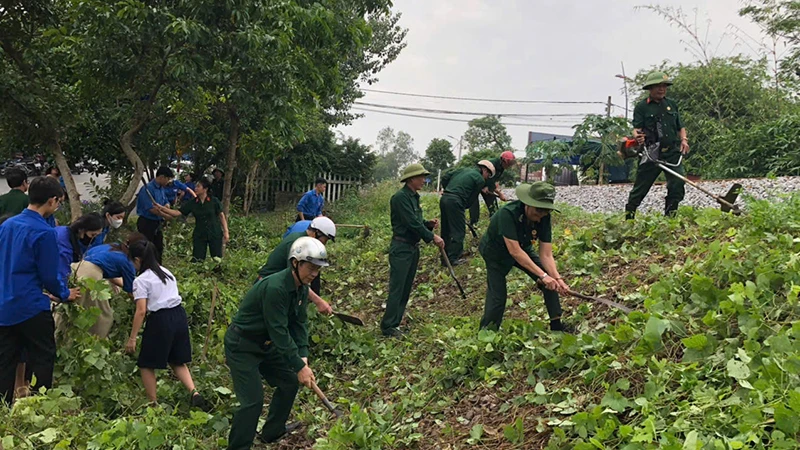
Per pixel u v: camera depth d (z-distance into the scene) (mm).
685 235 6414
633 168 18609
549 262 5160
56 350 4953
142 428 4137
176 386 5414
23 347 4777
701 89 19141
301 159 20062
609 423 3371
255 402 4398
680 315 4352
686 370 3617
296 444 4797
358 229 14477
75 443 4070
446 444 4125
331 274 9852
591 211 12234
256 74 8477
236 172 18203
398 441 4320
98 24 7395
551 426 3795
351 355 6379
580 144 17672
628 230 7066
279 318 4266
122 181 15539
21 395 4652
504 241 5047
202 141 14570
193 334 6703
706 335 3877
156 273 5121
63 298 4844
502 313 5328
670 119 7254
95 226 5484
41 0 8383
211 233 9867
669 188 7301
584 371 4086
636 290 5555
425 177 6766
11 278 4594
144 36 7484
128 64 7863
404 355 6008
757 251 4777
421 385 5113
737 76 18906
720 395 3305
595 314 5410
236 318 4500
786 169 12539
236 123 10531
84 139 12688
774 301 4055
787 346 3369
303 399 5590
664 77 7152
